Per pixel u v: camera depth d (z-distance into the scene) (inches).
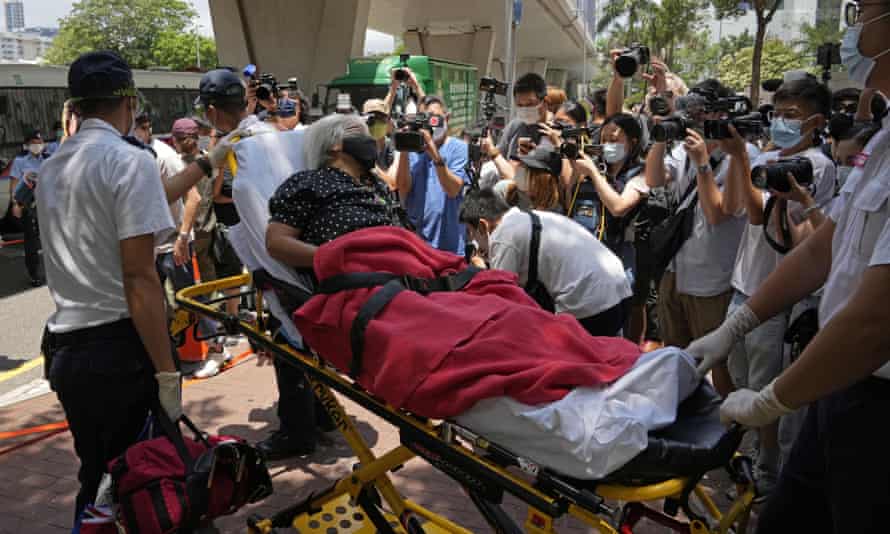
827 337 69.1
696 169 148.4
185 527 100.8
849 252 77.8
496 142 341.1
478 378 84.7
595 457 78.3
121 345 106.1
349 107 208.5
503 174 215.9
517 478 83.4
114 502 104.5
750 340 139.3
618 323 135.6
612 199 168.7
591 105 273.6
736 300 145.3
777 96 142.3
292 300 110.3
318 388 108.9
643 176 171.5
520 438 82.7
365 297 95.3
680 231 158.4
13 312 308.7
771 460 138.8
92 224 103.7
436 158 205.9
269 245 108.3
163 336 106.0
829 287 80.9
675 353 88.7
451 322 90.0
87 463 110.1
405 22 1267.2
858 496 77.1
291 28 810.2
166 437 107.9
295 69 834.8
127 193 102.3
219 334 124.9
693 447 80.7
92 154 103.7
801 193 120.3
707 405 91.2
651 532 133.6
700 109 154.9
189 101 649.0
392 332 90.7
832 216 90.1
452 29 1277.1
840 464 78.3
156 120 596.4
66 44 2348.7
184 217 209.6
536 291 134.1
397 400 88.4
